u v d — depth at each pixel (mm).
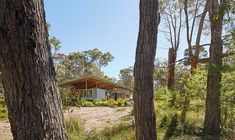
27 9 2438
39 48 2498
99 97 40094
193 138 10562
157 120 12047
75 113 18781
